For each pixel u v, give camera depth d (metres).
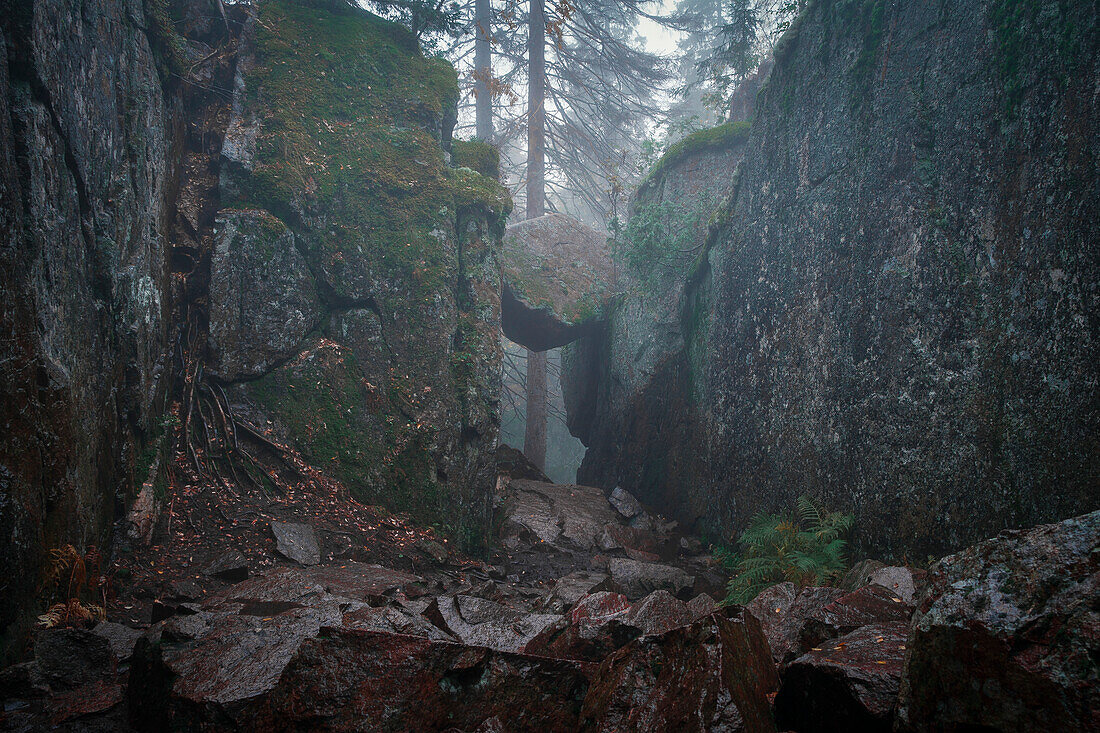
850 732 2.03
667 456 12.06
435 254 9.38
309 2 10.05
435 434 8.66
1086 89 4.75
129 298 5.95
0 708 3.07
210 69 8.92
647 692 2.21
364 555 6.91
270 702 2.21
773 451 8.75
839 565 6.51
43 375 4.12
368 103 9.72
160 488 6.46
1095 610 1.54
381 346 8.84
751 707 2.10
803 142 8.71
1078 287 4.69
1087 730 1.41
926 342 6.21
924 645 1.79
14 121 4.13
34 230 4.19
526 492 11.54
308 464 7.88
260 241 8.29
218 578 5.68
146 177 6.69
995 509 5.26
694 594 7.82
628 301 13.63
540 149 17.86
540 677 2.50
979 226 5.73
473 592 5.95
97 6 5.51
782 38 9.27
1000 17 5.68
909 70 6.84
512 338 14.94
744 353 9.81
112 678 3.47
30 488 3.83
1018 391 5.15
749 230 10.02
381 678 2.25
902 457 6.38
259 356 8.12
